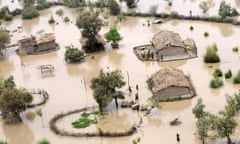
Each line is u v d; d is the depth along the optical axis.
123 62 139.00
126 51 147.88
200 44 145.75
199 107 94.69
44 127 104.19
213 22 166.75
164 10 188.75
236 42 144.50
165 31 148.38
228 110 92.62
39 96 121.19
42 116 109.56
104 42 151.25
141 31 166.25
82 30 162.50
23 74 139.25
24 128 104.94
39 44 155.25
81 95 119.12
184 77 114.56
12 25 196.38
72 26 183.62
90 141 96.31
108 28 174.00
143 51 141.25
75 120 105.00
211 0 195.88
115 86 104.69
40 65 143.75
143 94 114.19
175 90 109.31
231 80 117.25
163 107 106.81
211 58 129.38
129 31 167.88
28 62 148.88
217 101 106.56
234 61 129.38
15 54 158.50
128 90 117.44
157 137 94.31
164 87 108.44
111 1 190.50
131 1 194.75
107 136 96.81
